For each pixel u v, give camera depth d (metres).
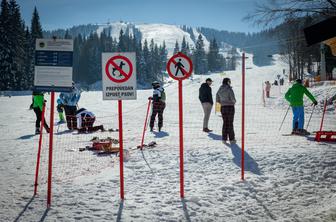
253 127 15.05
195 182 7.26
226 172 7.88
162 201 6.24
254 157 8.85
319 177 7.44
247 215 5.72
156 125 16.27
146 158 9.16
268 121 17.53
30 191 6.81
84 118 14.36
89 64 120.88
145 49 128.38
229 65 169.75
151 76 124.44
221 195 6.53
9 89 66.94
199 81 67.31
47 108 26.67
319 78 45.72
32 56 75.44
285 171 7.83
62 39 6.15
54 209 5.88
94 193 6.64
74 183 7.25
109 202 6.20
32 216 5.60
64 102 15.38
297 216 5.62
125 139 12.26
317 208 5.91
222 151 9.56
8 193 6.69
